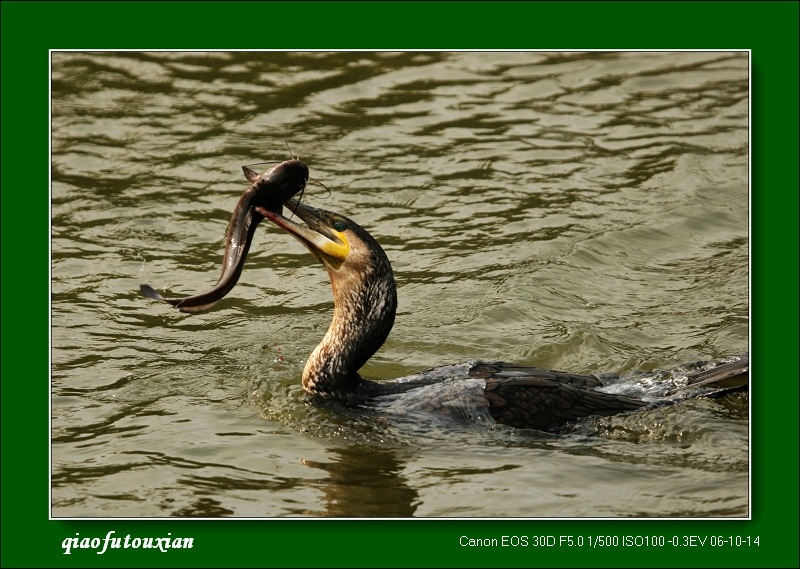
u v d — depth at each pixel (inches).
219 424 620.7
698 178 961.5
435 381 633.6
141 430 614.2
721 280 819.4
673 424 594.9
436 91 1104.8
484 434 595.8
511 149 1007.6
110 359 705.0
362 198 928.3
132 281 809.5
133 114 1049.5
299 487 554.9
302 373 676.1
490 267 836.0
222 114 1054.4
